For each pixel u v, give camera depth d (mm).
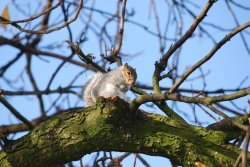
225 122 8656
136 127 8203
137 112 8148
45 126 8359
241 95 7668
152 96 7801
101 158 10203
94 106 8312
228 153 8164
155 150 8242
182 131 8250
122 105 8039
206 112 8805
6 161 8344
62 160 8391
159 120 8352
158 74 9992
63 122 8320
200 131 8312
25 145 8344
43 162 8320
